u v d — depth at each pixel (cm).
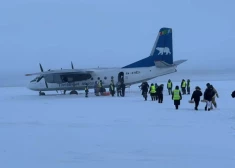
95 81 5109
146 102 3719
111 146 1484
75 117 2505
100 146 1488
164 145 1488
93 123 2180
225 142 1527
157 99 4000
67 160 1258
